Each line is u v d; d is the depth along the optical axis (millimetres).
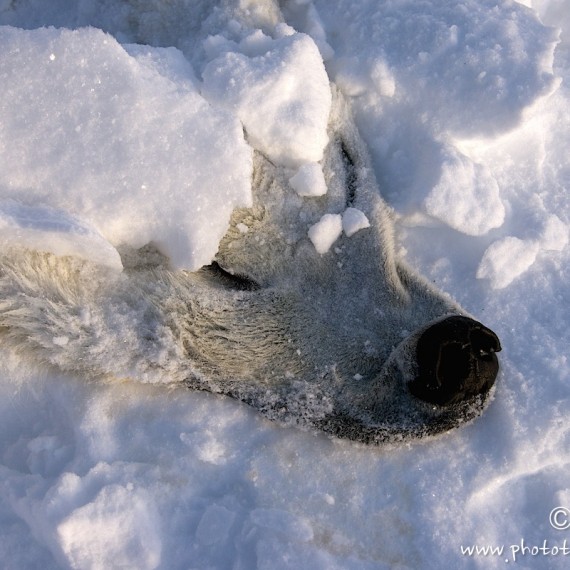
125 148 1025
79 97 1021
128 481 1036
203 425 1066
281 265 1092
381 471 1061
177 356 1062
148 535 1016
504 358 1080
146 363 1063
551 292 1104
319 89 1070
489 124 1098
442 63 1106
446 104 1106
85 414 1058
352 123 1126
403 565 1031
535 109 1084
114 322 1059
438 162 1092
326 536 1039
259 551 1016
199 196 1038
